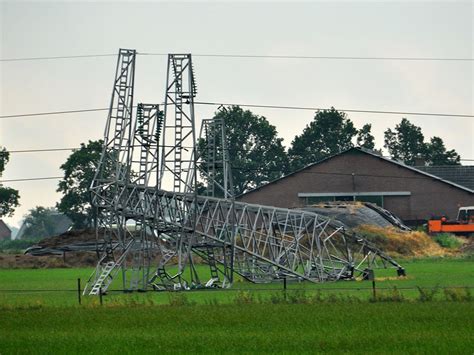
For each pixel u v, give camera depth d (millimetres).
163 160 87688
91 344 48750
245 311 60219
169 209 87188
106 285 82562
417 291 72938
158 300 72312
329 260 96625
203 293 79000
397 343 47156
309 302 64688
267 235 92938
